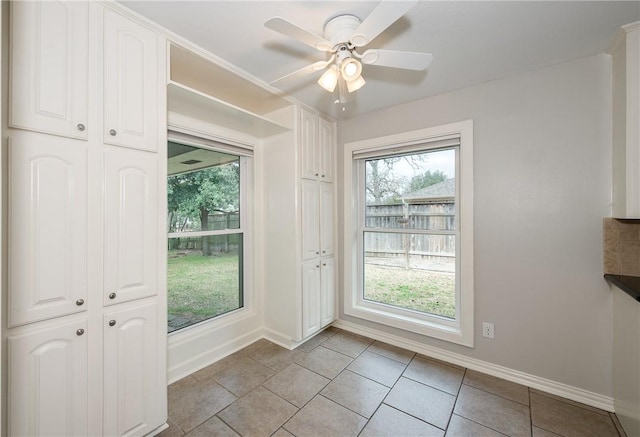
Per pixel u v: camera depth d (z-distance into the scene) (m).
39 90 1.12
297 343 2.56
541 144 1.91
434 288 2.48
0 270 0.98
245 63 1.87
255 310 2.69
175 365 2.05
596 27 1.49
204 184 2.34
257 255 2.71
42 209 1.13
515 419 1.64
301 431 1.55
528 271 1.96
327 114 2.77
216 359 2.31
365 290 2.91
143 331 1.45
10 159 1.06
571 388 1.82
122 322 1.37
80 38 1.23
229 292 2.54
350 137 2.86
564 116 1.84
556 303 1.87
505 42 1.63
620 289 1.55
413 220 2.60
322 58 1.81
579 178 1.79
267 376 2.07
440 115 2.30
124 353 1.38
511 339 2.02
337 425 1.59
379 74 1.99
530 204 1.95
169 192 2.11
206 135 2.23
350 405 1.76
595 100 1.74
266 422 1.62
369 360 2.30
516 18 1.43
